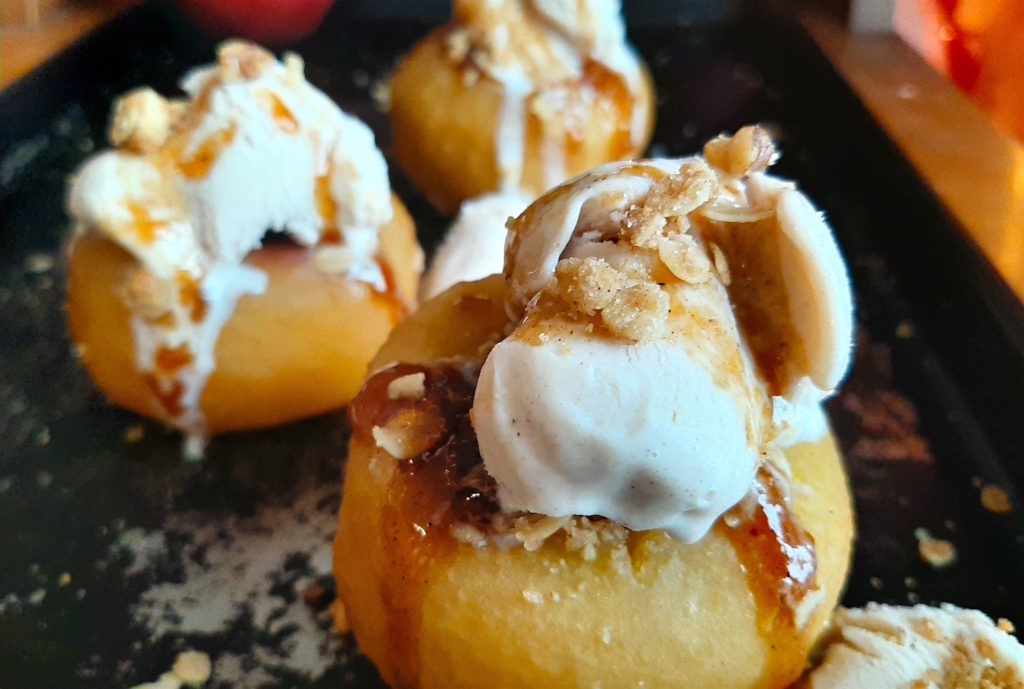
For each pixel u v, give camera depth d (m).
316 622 0.17
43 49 0.28
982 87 0.30
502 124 0.25
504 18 0.25
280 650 0.17
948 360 0.21
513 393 0.12
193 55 0.32
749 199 0.14
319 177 0.19
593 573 0.14
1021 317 0.19
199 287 0.19
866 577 0.18
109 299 0.19
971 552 0.18
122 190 0.18
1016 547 0.18
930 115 0.25
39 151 0.27
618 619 0.14
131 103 0.19
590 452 0.12
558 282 0.13
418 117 0.25
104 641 0.17
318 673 0.17
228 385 0.19
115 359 0.19
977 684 0.14
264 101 0.19
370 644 0.16
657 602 0.14
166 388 0.19
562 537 0.14
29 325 0.23
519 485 0.13
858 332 0.22
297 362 0.20
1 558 0.18
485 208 0.24
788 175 0.27
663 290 0.13
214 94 0.19
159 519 0.19
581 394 0.12
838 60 0.28
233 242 0.19
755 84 0.31
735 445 0.12
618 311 0.12
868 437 0.20
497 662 0.14
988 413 0.20
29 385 0.21
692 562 0.14
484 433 0.13
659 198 0.14
